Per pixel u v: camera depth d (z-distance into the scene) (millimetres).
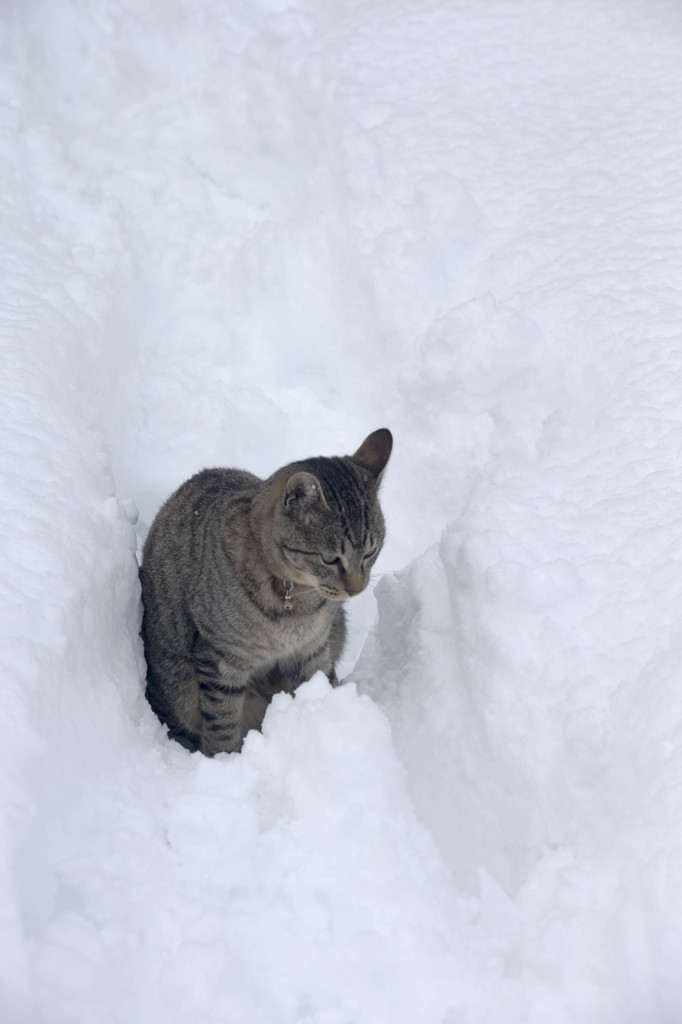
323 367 1553
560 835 829
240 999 742
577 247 1393
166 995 739
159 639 1117
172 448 1438
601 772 824
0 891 712
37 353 1228
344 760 898
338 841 849
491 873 846
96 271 1449
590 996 729
